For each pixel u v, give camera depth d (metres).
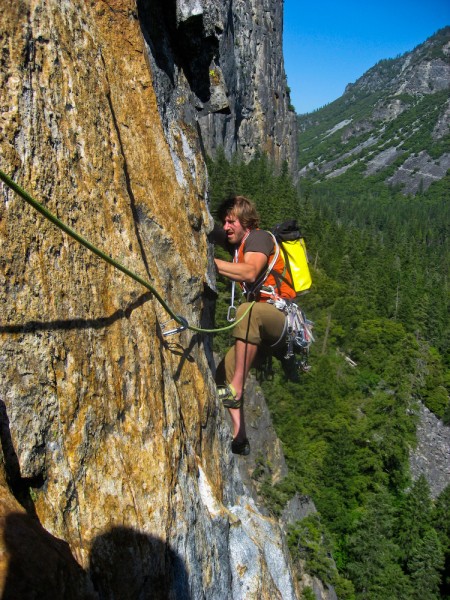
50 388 2.25
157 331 3.21
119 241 2.96
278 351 4.49
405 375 50.12
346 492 33.06
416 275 83.81
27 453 2.09
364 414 43.09
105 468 2.46
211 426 4.20
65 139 2.67
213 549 3.35
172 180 4.05
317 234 72.56
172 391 3.24
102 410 2.52
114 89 3.47
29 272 2.29
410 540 30.95
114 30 3.65
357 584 28.47
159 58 4.45
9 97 2.35
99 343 2.60
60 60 2.74
